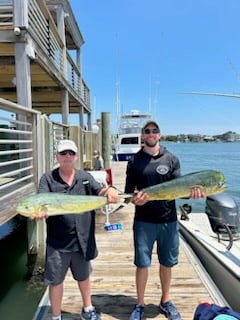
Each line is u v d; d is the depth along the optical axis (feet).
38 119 17.90
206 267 15.29
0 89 37.99
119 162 69.56
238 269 12.17
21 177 17.26
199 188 7.95
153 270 13.44
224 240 16.74
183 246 16.29
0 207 12.10
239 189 49.55
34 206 7.09
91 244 8.80
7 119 14.37
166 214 9.27
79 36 51.47
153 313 10.01
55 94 41.83
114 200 8.01
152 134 9.01
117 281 12.48
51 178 8.46
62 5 37.76
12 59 25.62
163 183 8.18
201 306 8.50
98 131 59.77
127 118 78.95
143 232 9.32
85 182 8.62
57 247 8.45
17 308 14.07
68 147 8.32
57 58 33.19
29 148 18.08
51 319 9.71
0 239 23.68
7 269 18.02
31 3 22.17
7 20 25.96
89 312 9.34
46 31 27.66
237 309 11.63
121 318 9.94
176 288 11.71
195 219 23.52
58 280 8.54
